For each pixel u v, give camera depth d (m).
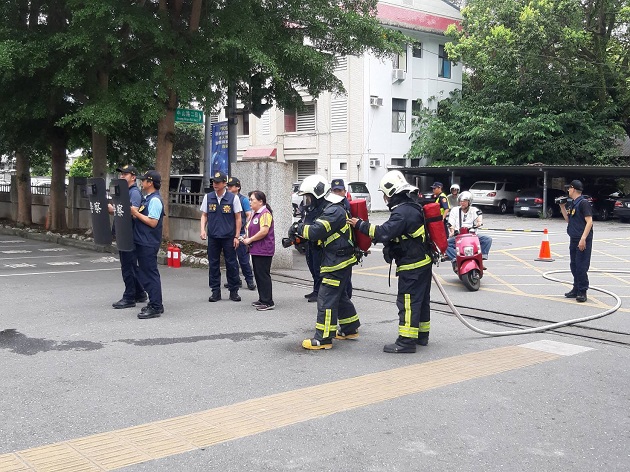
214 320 8.38
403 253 6.87
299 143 35.31
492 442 4.55
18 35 14.62
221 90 15.15
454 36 34.38
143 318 8.40
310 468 4.09
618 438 4.67
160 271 12.91
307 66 14.60
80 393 5.46
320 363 6.46
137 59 15.92
